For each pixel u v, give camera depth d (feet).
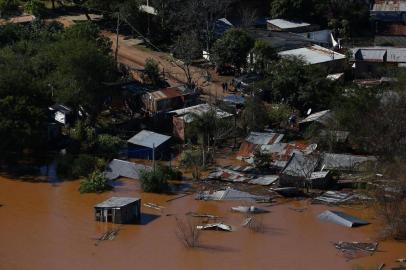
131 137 183.11
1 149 166.09
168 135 184.75
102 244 131.34
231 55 217.15
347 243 131.23
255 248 129.49
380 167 156.04
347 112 171.83
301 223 139.95
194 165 165.78
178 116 183.73
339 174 159.53
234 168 166.81
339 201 149.07
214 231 136.05
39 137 167.53
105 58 186.80
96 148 174.50
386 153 160.76
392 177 147.95
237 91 206.80
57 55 188.34
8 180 161.27
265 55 213.25
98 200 150.92
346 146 171.12
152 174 155.43
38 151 176.35
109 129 186.70
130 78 210.38
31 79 174.29
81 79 181.37
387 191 142.41
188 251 128.47
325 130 173.68
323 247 130.00
